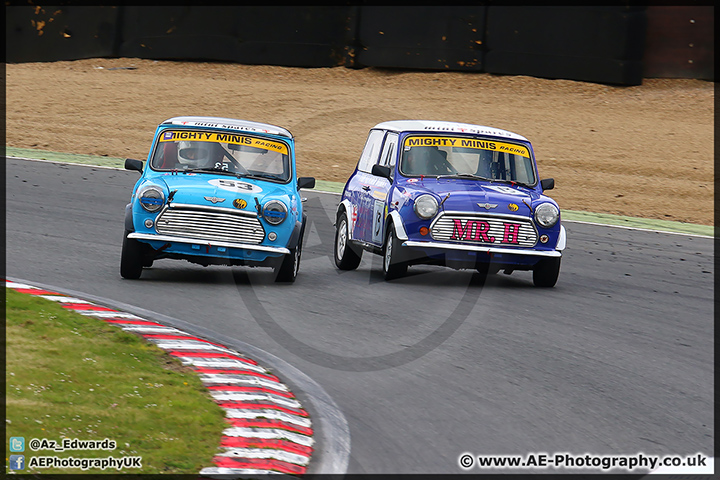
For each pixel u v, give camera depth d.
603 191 70.25
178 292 32.03
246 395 20.22
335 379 22.95
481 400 21.75
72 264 35.69
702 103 89.19
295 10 99.62
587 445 18.95
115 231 44.81
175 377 20.72
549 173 74.06
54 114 88.56
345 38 98.69
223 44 101.56
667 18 92.94
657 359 26.70
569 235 52.91
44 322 23.61
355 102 90.69
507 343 27.61
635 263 45.19
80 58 106.25
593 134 82.75
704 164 77.06
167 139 36.69
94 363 20.84
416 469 17.14
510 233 36.31
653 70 94.06
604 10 91.62
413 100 90.06
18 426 16.56
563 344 27.88
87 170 65.25
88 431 16.81
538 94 91.12
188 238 33.25
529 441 19.03
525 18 93.19
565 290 37.47
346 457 17.47
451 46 95.31
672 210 65.94
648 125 84.88
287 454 17.11
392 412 20.52
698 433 20.08
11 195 52.16
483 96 90.88
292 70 100.19
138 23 104.62
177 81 98.69
